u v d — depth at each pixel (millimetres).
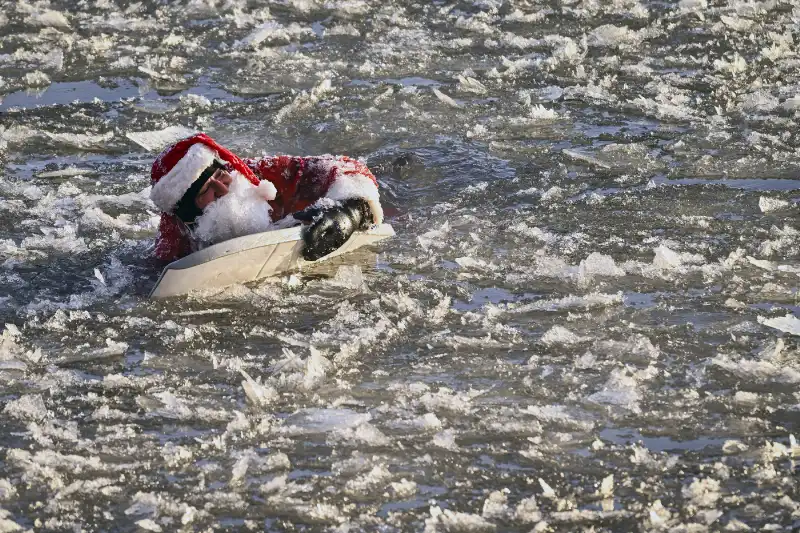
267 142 21656
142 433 12430
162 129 22547
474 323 14727
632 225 17641
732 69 24781
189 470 11695
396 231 17875
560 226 17750
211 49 27328
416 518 10867
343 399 12930
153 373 13758
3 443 12273
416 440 12109
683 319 14586
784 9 28938
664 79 24469
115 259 17000
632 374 13250
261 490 11312
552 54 26297
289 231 15930
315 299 15641
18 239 17844
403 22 28875
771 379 13055
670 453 11750
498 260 16641
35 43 27812
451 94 24094
